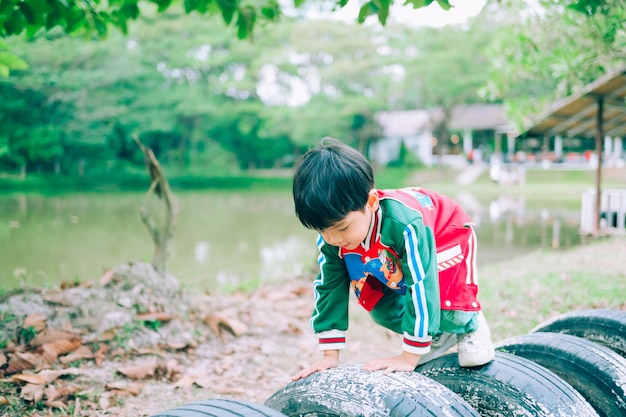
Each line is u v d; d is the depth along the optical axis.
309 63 34.78
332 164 1.77
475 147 51.28
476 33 29.77
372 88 35.66
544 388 1.91
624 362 2.20
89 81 23.39
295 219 16.11
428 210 2.03
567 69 5.00
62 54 20.61
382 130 43.22
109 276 4.82
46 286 4.87
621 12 4.05
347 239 1.87
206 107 31.73
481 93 7.02
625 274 6.92
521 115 8.28
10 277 7.39
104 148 31.73
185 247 10.79
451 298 2.00
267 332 4.94
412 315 1.86
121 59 25.16
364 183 1.79
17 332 3.96
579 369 2.21
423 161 48.19
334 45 32.72
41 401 3.25
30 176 29.25
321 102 33.94
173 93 30.62
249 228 13.91
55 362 3.75
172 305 4.83
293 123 34.56
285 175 41.88
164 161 37.47
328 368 2.02
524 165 40.62
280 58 31.56
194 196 26.58
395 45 32.91
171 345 4.28
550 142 49.28
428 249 1.88
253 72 31.75
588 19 4.27
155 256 5.37
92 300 4.45
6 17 3.71
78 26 4.08
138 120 29.62
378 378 1.79
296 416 1.92
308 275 7.34
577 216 16.30
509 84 6.44
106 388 3.52
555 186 31.28
